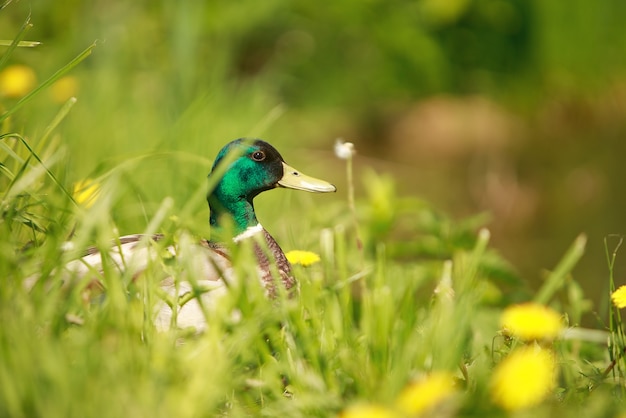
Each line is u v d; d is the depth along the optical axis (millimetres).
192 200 5156
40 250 4848
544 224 12070
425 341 4758
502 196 13305
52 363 3857
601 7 17500
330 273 6188
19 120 7258
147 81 12039
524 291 7117
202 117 9453
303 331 4801
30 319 4246
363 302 5559
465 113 16609
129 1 12352
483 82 17281
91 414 3773
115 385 3908
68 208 5555
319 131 15422
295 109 15891
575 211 12555
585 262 10242
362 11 16734
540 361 3783
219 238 5902
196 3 11625
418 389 3803
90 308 4797
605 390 4645
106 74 10844
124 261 4887
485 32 17406
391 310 5188
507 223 12234
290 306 4898
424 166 15094
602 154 15375
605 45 17578
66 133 8016
